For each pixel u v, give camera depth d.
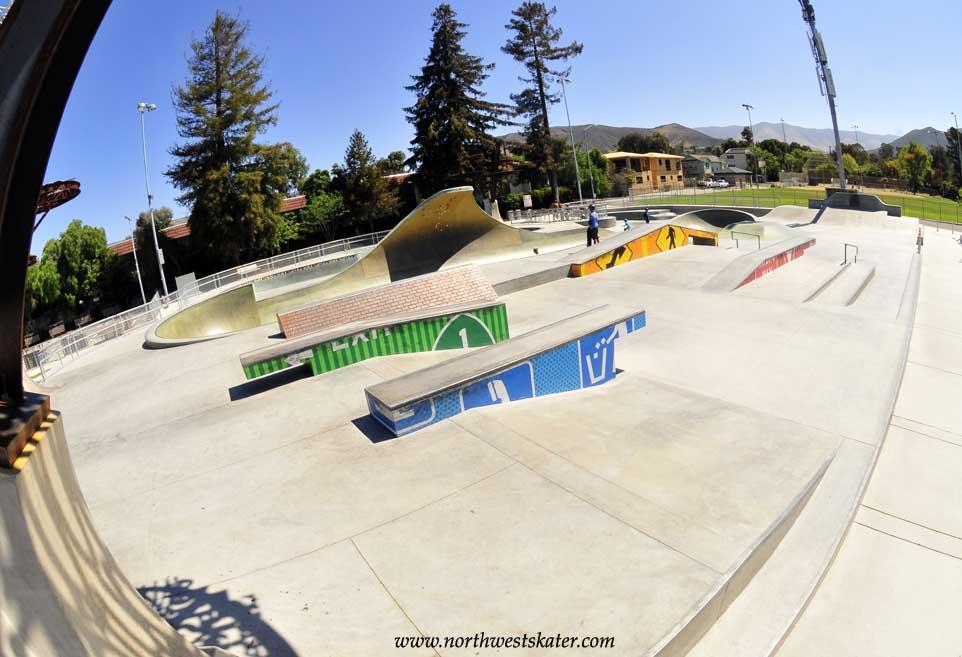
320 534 4.39
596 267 15.96
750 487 4.62
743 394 7.39
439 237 18.75
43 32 1.58
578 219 35.41
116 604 2.35
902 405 7.44
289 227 39.34
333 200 40.03
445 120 38.28
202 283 26.03
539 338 7.50
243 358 7.91
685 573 3.61
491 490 4.77
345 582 3.79
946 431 6.64
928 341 10.24
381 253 17.53
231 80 33.91
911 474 5.71
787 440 5.44
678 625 3.16
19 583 1.78
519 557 3.88
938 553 4.51
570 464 5.12
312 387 7.97
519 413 6.40
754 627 3.58
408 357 9.05
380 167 39.72
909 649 3.60
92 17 1.67
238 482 5.45
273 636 3.34
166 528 4.75
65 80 1.70
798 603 3.79
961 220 35.47
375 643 3.23
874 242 22.62
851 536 4.77
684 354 9.05
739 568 3.66
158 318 19.56
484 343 9.98
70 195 10.77
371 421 6.48
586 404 6.66
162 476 5.83
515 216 41.00
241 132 33.97
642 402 6.60
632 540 3.97
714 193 53.31
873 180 70.31
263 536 4.45
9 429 1.90
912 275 15.73
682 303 12.03
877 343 9.01
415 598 3.58
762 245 19.41
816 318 10.45
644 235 17.42
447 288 12.15
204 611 3.60
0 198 1.67
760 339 9.48
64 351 14.44
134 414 8.11
